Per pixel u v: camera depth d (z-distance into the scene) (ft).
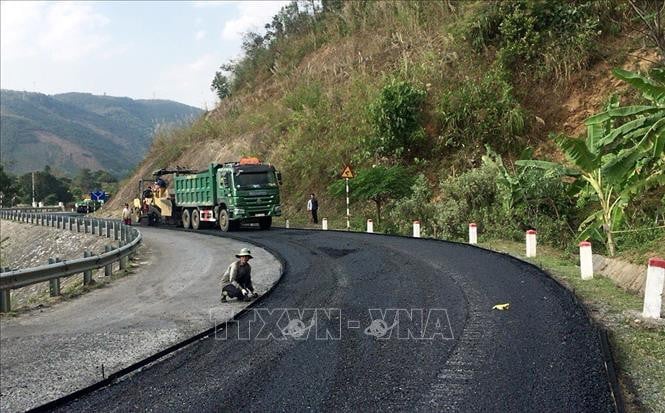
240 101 160.35
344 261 44.68
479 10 91.91
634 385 17.29
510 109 77.66
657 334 22.07
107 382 20.43
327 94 116.57
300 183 106.22
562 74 78.28
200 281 42.83
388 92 87.35
